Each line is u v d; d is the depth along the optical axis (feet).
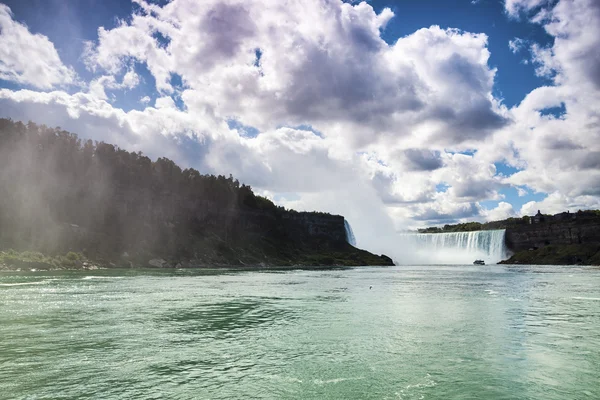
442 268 520.01
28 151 437.17
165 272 323.57
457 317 96.27
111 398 42.27
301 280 247.91
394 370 52.75
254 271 388.16
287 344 67.41
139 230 484.33
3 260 297.94
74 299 122.52
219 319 92.89
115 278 227.81
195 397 42.75
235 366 54.24
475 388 46.21
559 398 43.50
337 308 113.09
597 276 289.74
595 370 53.21
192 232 567.18
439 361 57.16
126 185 525.34
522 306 117.08
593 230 600.39
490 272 371.56
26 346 63.98
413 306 117.39
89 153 506.07
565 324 86.63
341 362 56.49
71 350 61.82
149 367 53.47
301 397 43.01
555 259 592.19
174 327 82.23
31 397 42.34
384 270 446.60
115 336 72.38
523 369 53.52
